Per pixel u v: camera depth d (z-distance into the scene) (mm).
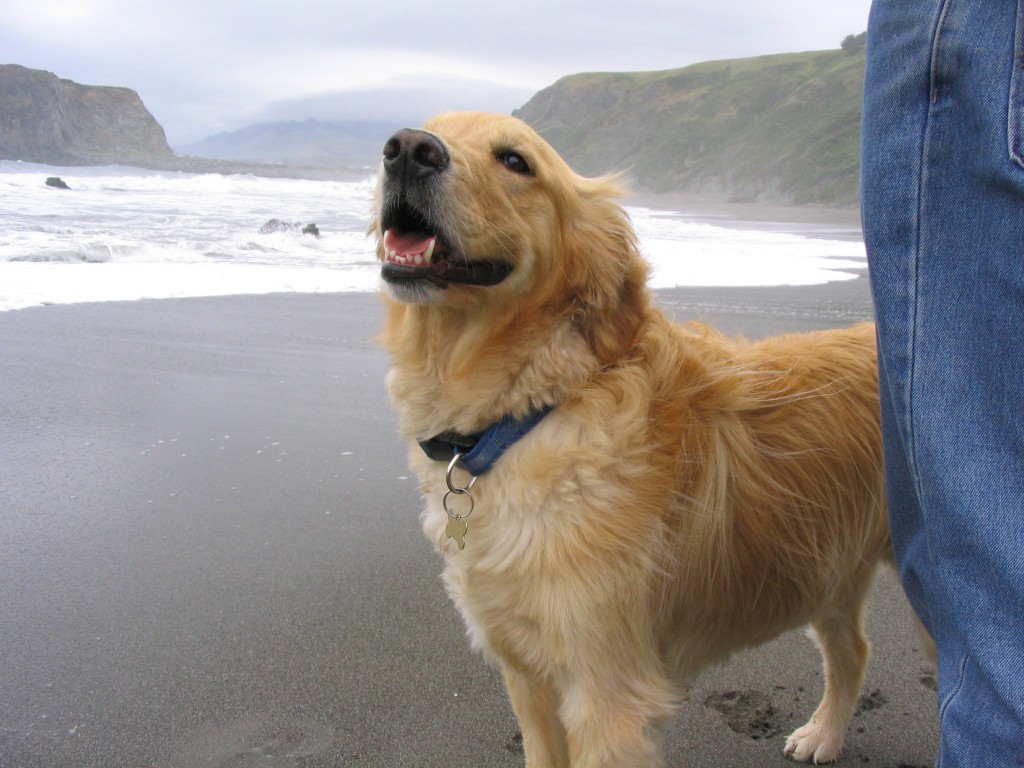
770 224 9969
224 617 1192
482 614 867
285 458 1698
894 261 657
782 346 996
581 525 815
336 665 1109
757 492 910
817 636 1074
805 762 1018
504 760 976
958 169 622
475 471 863
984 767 602
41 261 3941
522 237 890
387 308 997
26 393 2027
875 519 985
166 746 972
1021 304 596
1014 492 598
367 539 1400
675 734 1046
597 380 869
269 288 3523
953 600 619
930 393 632
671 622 891
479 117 954
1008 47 599
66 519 1424
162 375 2217
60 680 1060
